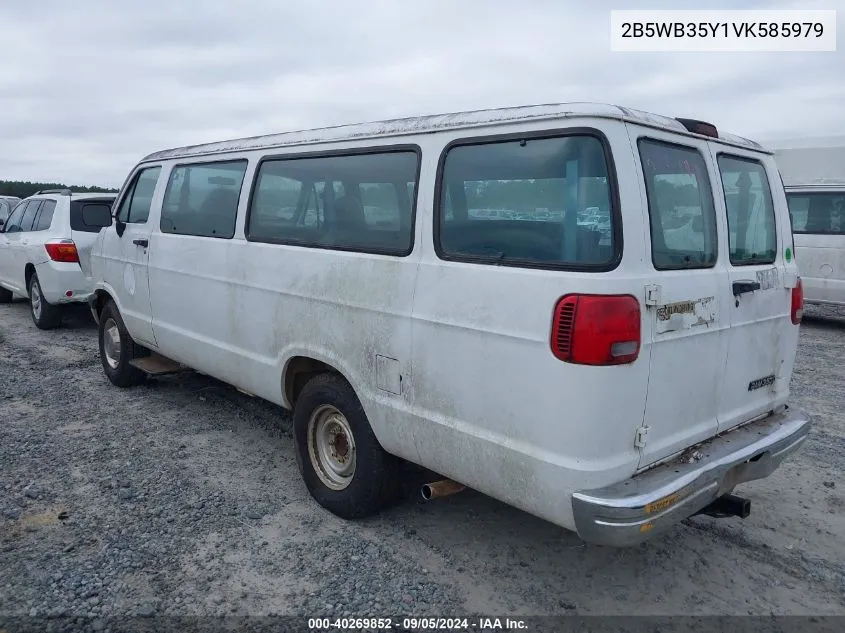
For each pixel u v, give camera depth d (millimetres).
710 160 3410
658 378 2971
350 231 3871
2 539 3791
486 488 3160
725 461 3168
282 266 4266
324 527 4008
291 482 4605
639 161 2908
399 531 3979
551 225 2912
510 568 3629
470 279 3137
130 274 6035
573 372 2744
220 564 3596
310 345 4086
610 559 3732
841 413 6223
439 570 3594
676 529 4070
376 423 3697
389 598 3342
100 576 3457
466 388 3162
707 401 3328
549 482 2850
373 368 3662
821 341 9734
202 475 4684
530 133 3027
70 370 7383
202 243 5020
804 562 3736
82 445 5176
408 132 3566
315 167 4129
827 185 10906
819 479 4773
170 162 5633
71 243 9148
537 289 2861
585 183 2840
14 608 3188
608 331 2723
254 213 4590
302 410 4211
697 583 3533
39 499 4266
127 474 4664
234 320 4762
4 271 11078
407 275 3449
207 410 6039
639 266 2828
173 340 5520
